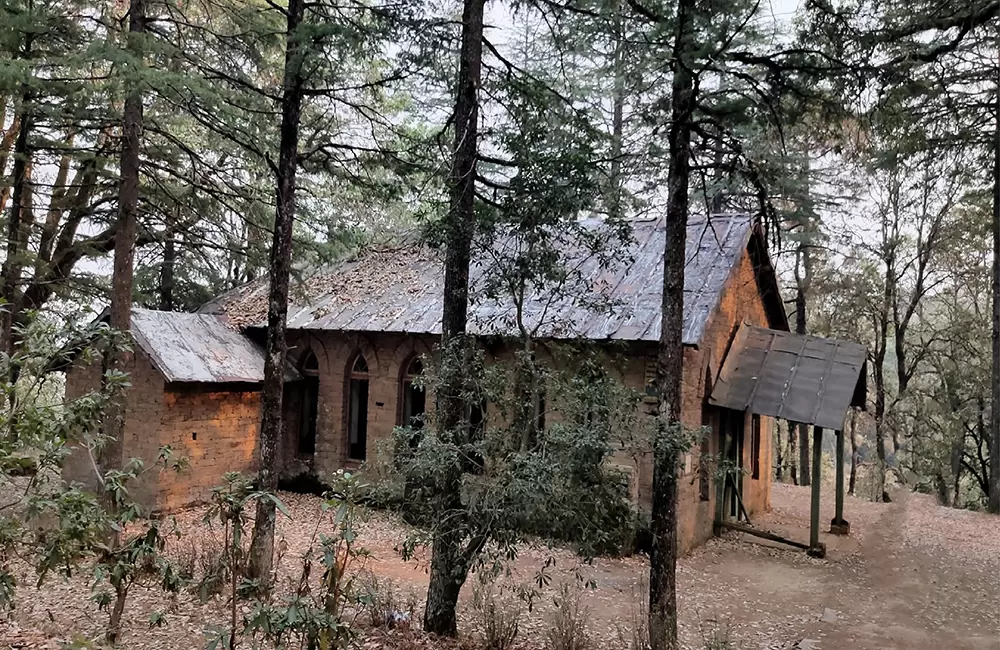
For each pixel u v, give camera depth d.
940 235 25.42
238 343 17.89
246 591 5.75
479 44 9.69
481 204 9.81
